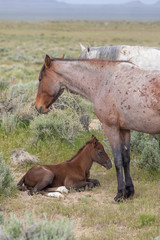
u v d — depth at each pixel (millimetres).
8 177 7719
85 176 8375
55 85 7906
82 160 8320
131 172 9148
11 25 167625
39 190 7746
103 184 8500
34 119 12234
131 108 6699
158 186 8148
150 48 9852
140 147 10031
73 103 13609
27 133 11836
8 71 30266
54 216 6566
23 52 55125
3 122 12211
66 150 10781
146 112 6523
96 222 6238
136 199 7332
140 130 6883
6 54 50250
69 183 8078
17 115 12734
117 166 7324
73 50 55312
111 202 7340
